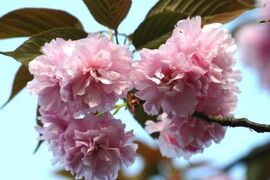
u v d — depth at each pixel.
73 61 0.57
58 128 0.61
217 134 0.64
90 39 0.57
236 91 0.62
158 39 0.64
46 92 0.59
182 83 0.58
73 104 0.58
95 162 0.60
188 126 0.64
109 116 0.60
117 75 0.57
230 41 0.59
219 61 0.59
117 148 0.60
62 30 0.62
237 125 0.61
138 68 0.58
